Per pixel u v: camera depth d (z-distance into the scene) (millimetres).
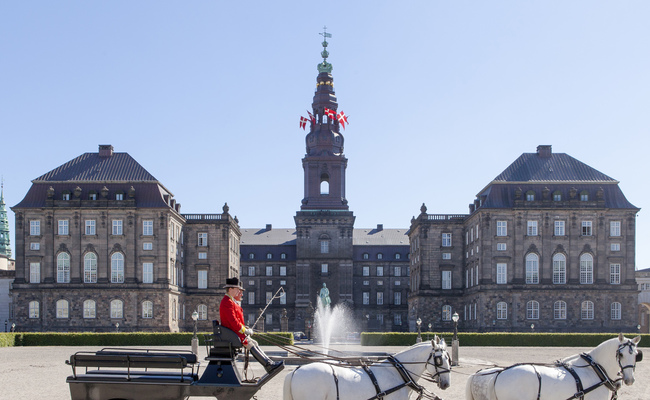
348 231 161125
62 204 116875
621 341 23359
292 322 173750
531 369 22812
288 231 186625
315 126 167750
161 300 116062
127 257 116375
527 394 22438
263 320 174875
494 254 115812
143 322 115625
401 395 22812
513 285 114438
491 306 114688
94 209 116875
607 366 23484
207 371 22406
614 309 114000
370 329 175500
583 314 113875
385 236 185750
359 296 178750
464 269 132875
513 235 115812
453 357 57750
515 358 66062
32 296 115688
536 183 117438
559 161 121188
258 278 177000
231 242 139500
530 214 115812
